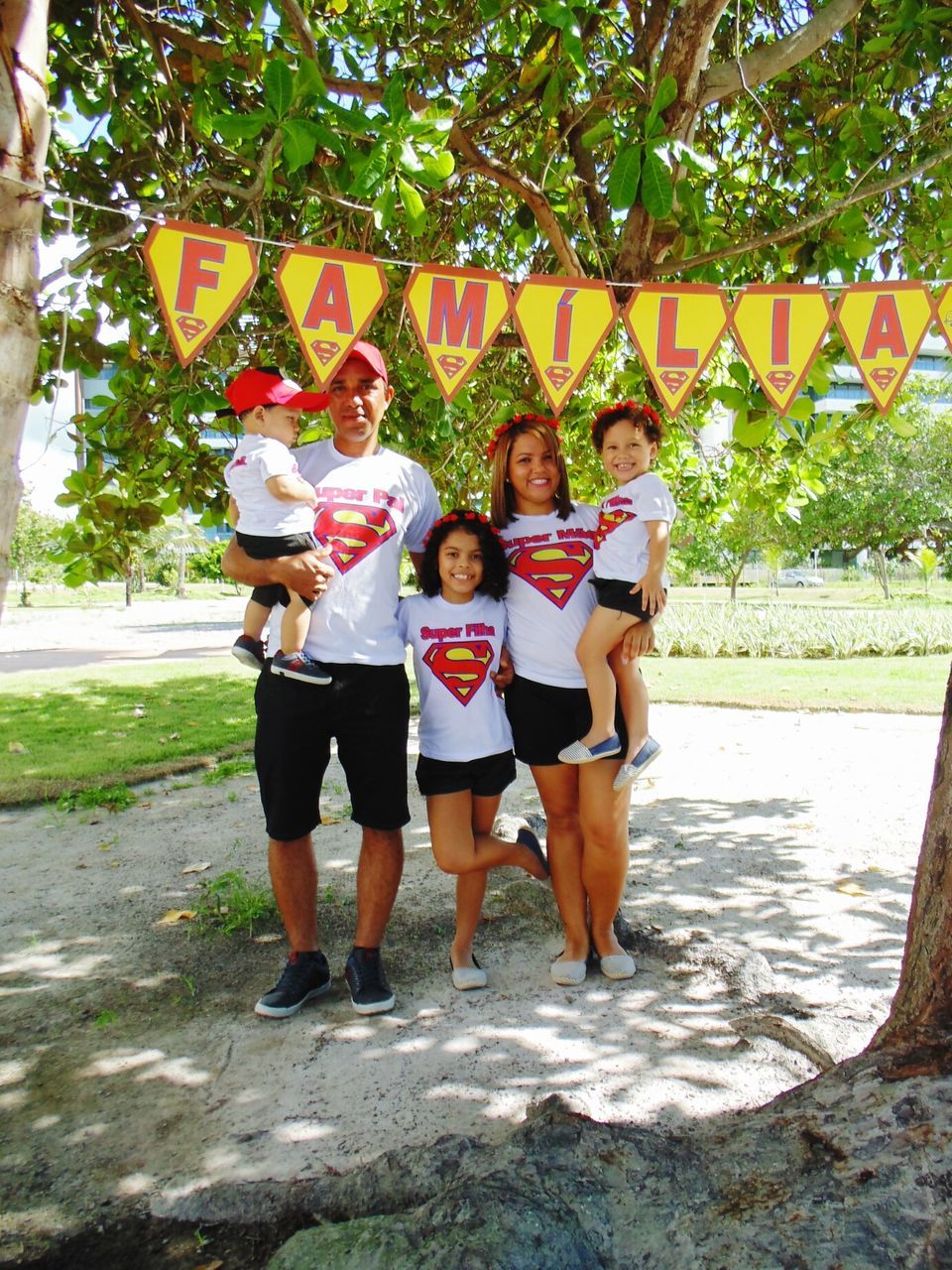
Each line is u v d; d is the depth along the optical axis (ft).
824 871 15.89
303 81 9.13
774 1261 5.46
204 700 36.14
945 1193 5.58
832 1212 5.66
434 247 15.96
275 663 10.30
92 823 19.62
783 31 15.84
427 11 14.74
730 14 15.65
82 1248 7.23
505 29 14.94
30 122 6.45
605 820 10.89
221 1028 10.69
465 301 9.30
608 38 15.02
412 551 11.78
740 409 12.57
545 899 14.40
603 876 11.27
